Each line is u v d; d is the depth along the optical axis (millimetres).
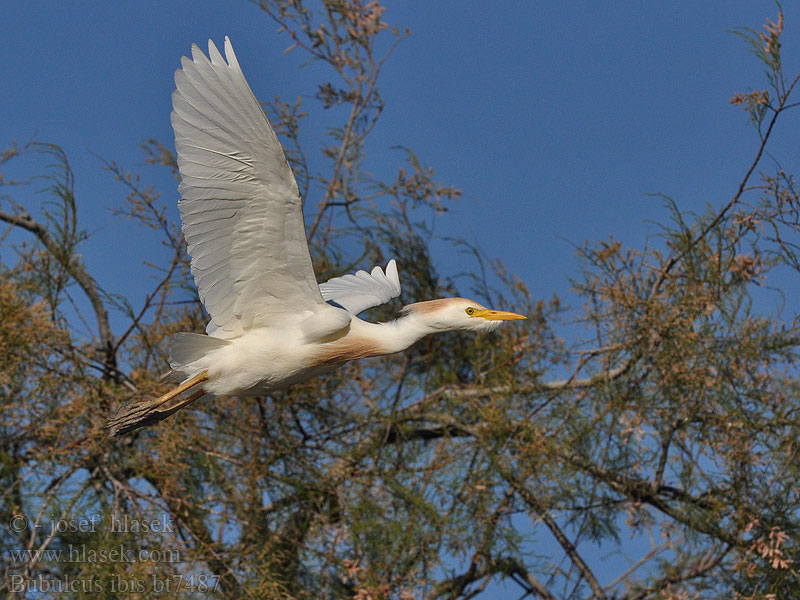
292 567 11562
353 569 11148
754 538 12078
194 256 7977
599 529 12703
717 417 12242
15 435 11430
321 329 8539
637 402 12500
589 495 12648
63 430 11133
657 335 12516
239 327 8578
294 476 12188
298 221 7957
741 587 12062
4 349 11070
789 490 12016
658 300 12383
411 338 9234
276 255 8164
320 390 12617
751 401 12445
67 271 12273
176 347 8484
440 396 12766
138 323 12477
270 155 7637
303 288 8453
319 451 12695
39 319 11336
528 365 12922
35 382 11391
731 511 12305
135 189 12648
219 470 11672
